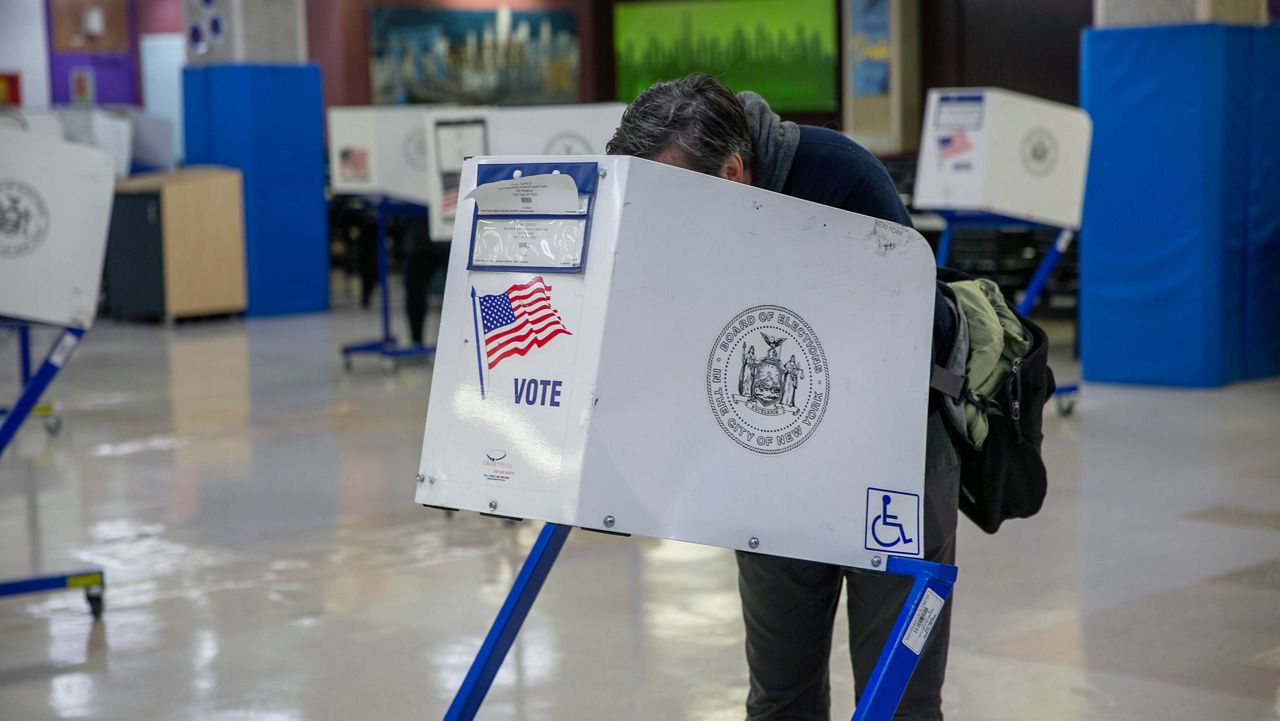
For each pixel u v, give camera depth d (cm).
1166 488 505
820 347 164
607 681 320
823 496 164
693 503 157
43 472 570
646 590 393
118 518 491
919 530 170
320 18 1677
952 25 1505
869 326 166
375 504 509
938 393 187
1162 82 718
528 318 157
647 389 154
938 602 166
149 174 1277
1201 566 405
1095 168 743
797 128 186
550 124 676
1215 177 717
